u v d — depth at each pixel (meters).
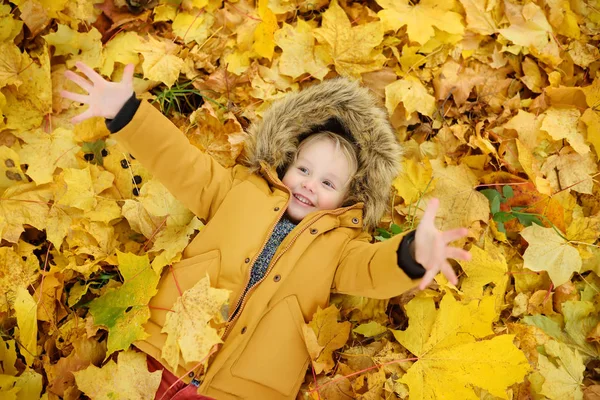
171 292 1.40
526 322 1.58
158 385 1.33
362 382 1.46
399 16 1.75
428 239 1.07
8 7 1.59
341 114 1.57
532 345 1.53
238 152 1.67
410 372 1.39
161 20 1.77
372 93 1.70
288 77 1.79
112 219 1.55
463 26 1.82
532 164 1.68
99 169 1.56
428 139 1.83
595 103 1.71
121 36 1.73
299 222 1.50
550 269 1.57
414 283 1.17
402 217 1.72
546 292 1.63
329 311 1.40
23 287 1.35
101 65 1.67
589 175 1.73
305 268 1.40
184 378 1.32
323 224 1.45
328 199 1.50
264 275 1.37
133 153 1.35
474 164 1.75
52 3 1.63
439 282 1.56
